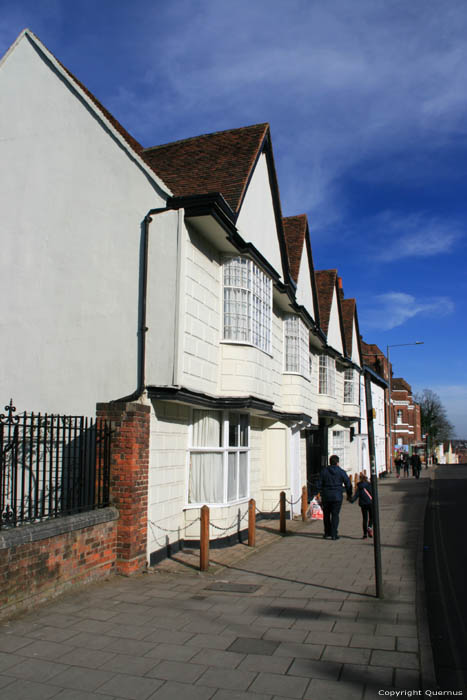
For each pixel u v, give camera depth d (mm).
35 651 5121
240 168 12086
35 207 10656
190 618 6164
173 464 9766
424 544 12117
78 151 10469
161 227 9578
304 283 18188
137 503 8195
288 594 7336
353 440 28859
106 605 6570
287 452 15406
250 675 4656
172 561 9219
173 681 4535
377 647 5285
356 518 16328
